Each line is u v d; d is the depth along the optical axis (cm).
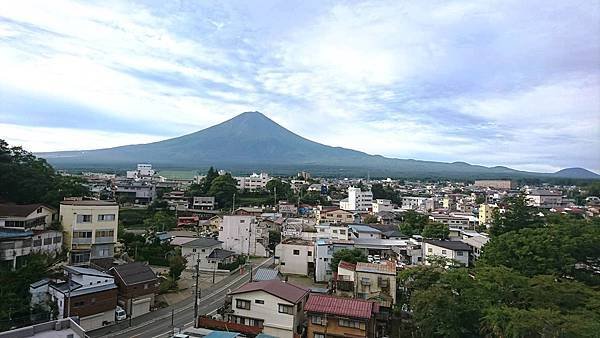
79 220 3656
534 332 2189
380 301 3056
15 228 3428
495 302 2652
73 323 1833
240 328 2678
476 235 5641
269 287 2845
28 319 2555
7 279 2736
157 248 4556
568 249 3347
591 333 2095
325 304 2667
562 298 2634
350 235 5325
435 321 2508
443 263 3588
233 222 5359
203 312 3134
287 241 4794
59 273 3147
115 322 2880
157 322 2909
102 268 3316
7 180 4081
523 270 3344
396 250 4812
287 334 2655
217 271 4412
